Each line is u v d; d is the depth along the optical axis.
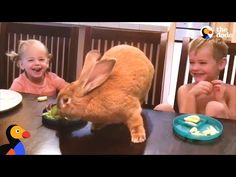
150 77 1.13
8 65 1.76
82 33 2.10
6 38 1.74
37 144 0.99
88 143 1.01
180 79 1.61
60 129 1.08
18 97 1.26
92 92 0.98
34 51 1.58
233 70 1.72
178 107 1.59
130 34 1.68
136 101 1.04
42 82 1.63
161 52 1.65
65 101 0.97
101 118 1.00
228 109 1.51
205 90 1.54
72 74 1.73
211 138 1.04
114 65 0.99
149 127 1.11
